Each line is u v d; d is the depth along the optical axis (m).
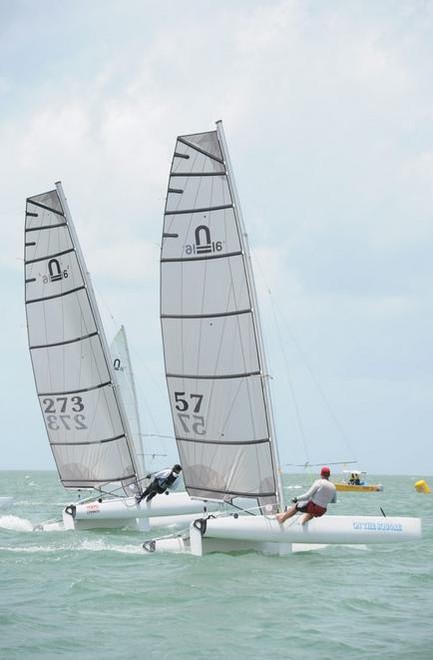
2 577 59.75
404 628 45.66
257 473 70.81
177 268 71.88
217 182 70.75
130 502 90.88
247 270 70.19
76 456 97.44
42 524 92.25
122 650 40.94
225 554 68.81
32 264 95.38
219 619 47.09
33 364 96.94
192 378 72.12
